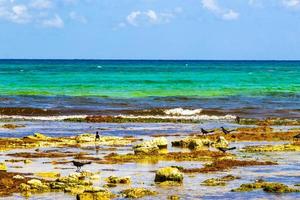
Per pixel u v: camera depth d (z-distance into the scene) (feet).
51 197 110.52
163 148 170.40
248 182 125.39
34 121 245.86
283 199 110.52
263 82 487.20
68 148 172.24
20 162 147.13
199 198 110.73
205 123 247.50
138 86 418.72
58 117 258.78
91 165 144.05
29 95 344.28
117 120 250.37
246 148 173.58
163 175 125.18
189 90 394.11
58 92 364.58
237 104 319.27
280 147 173.17
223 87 425.69
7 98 326.65
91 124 238.48
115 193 113.60
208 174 134.31
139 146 164.66
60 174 131.23
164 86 422.41
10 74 555.69
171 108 290.56
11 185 119.34
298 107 310.45
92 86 411.54
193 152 164.25
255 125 240.32
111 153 162.50
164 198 110.32
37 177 127.65
